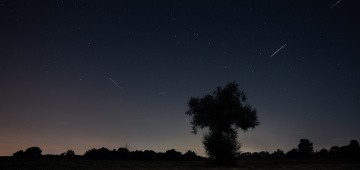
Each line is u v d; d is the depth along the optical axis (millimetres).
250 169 27859
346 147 55000
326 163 36906
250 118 34250
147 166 29922
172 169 26844
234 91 34938
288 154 62156
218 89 35062
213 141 32000
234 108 34375
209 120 33875
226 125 33250
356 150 53500
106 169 25422
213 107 34250
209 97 35031
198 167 29578
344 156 54250
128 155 46969
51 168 24484
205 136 32688
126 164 32156
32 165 26078
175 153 47969
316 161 42031
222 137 32625
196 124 35344
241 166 31438
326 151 58688
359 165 32375
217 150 31641
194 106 35531
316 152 60438
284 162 39812
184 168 28188
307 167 30078
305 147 61625
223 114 33750
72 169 24453
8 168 23047
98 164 30625
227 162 31547
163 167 29062
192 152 48750
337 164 34531
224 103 33750
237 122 34250
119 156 46312
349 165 32438
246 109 34688
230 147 31609
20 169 22688
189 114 35812
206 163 34438
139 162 36281
